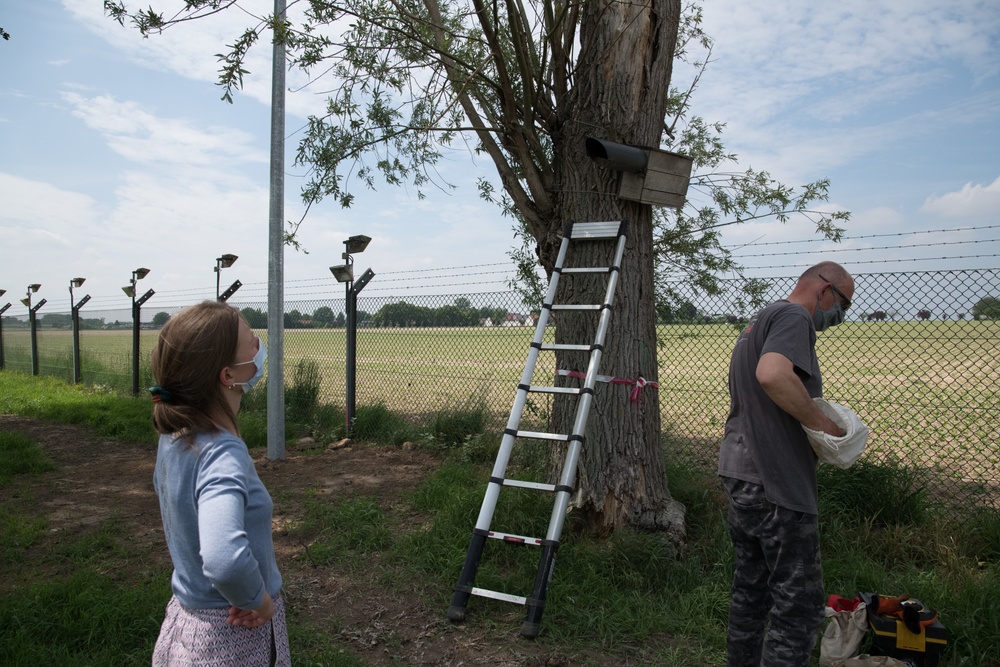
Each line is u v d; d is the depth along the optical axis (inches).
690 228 255.8
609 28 190.1
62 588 157.9
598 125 191.5
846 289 119.0
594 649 140.8
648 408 188.7
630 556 169.2
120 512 229.1
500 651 139.5
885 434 307.7
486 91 225.3
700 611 151.8
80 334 629.6
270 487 257.1
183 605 67.6
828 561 166.4
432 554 180.2
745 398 114.8
